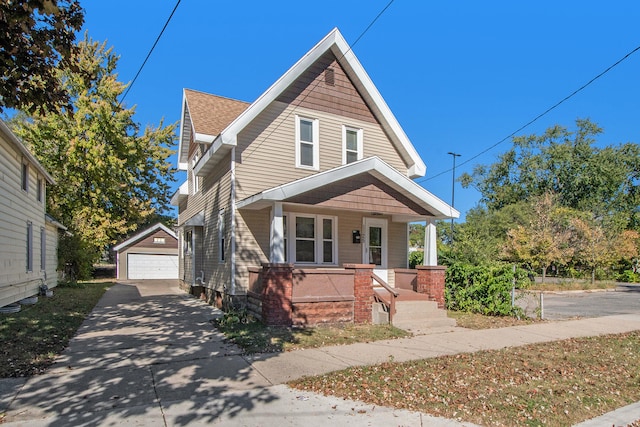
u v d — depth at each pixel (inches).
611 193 1646.2
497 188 1902.1
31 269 499.5
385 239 493.4
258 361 236.1
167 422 153.4
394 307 354.3
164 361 233.5
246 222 407.2
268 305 325.1
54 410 163.0
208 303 490.3
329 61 474.0
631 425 162.1
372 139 499.2
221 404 172.1
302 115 449.7
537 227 908.6
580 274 1078.4
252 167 415.2
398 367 228.4
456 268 445.4
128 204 1005.8
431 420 160.7
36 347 255.1
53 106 212.8
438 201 418.3
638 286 1006.4
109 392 183.8
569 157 1654.8
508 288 411.5
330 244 455.8
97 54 915.4
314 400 178.5
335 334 308.0
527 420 163.5
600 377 223.8
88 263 916.6
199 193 570.3
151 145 1035.3
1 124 343.9
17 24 173.0
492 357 255.3
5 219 386.6
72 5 199.0
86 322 353.4
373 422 157.5
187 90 523.2
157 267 1098.7
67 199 911.0
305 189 353.1
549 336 326.3
